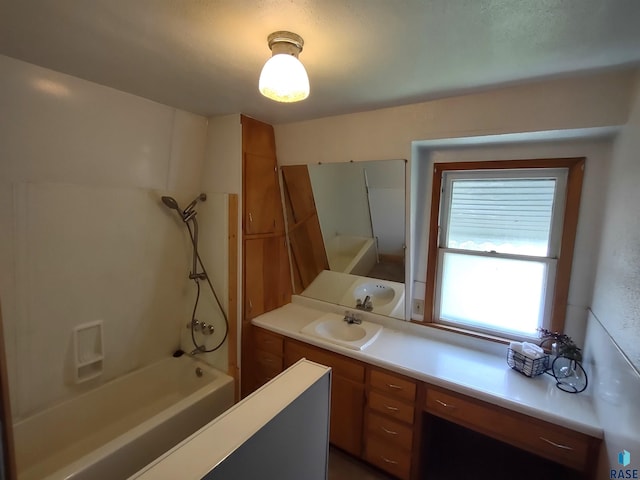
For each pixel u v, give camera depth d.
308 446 1.09
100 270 2.12
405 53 1.33
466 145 2.06
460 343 2.15
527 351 1.78
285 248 2.89
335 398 2.16
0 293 1.70
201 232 2.53
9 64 1.56
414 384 1.84
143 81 1.79
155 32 1.24
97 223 2.06
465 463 2.15
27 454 1.83
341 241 2.58
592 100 1.51
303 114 2.31
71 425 2.02
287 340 2.37
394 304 2.41
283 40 1.21
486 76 1.55
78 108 1.83
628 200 1.32
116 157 2.08
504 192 2.03
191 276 2.53
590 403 1.53
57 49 1.42
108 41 1.33
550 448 1.48
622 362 1.16
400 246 2.32
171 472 0.70
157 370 2.48
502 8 1.01
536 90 1.64
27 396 1.85
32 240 1.79
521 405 1.52
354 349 2.06
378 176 2.28
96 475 1.61
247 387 2.57
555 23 1.08
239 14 1.09
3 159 1.63
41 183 1.78
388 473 2.01
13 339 1.77
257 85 1.79
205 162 2.58
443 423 2.36
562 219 1.86
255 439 0.84
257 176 2.52
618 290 1.32
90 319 2.10
